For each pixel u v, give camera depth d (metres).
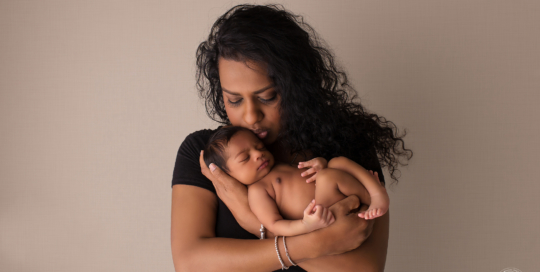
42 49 2.31
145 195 2.38
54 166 2.38
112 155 2.36
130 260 2.44
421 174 2.27
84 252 2.44
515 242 2.26
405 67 2.18
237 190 1.35
